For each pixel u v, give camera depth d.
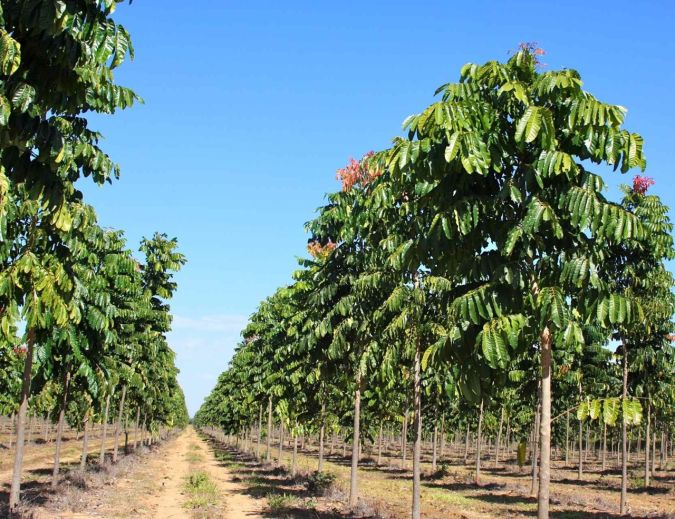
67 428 72.31
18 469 13.09
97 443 52.47
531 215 6.15
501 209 6.77
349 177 14.96
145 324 26.47
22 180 6.05
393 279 12.88
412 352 12.15
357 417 16.72
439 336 11.74
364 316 14.77
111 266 15.35
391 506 17.83
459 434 56.50
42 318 9.88
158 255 26.72
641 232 6.10
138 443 55.03
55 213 6.14
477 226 6.90
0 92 5.32
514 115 6.75
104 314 14.52
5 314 9.11
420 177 6.54
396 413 24.34
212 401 80.00
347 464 38.56
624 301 6.35
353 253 15.23
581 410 6.28
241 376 38.12
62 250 10.33
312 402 23.00
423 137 6.49
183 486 22.92
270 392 28.50
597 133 6.24
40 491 17.69
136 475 25.48
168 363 35.12
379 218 12.61
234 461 39.38
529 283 6.66
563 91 6.38
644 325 15.91
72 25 5.27
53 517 13.62
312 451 54.31
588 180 6.45
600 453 53.38
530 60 6.78
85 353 14.98
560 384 22.97
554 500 20.84
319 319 16.38
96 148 9.78
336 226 15.51
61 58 5.46
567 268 6.25
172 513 15.97
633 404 6.11
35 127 5.61
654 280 14.91
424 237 7.20
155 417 50.19
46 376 14.84
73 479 20.34
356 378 15.60
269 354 29.16
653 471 34.38
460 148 5.94
